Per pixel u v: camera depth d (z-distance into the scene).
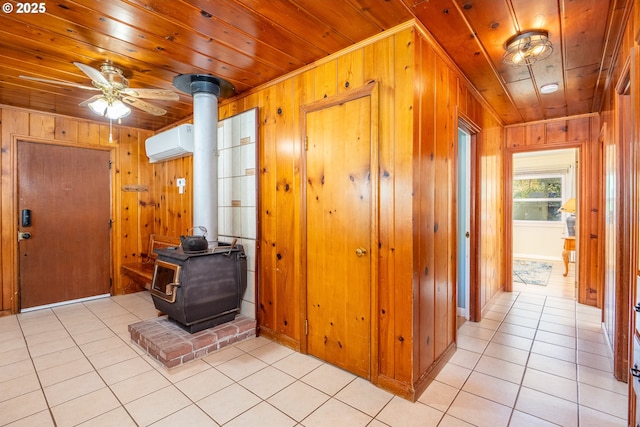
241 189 3.04
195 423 1.73
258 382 2.12
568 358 2.47
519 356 2.50
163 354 2.30
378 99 2.02
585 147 3.77
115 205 4.22
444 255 2.38
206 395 1.98
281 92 2.68
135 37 2.03
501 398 1.95
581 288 3.83
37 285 3.66
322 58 2.32
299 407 1.86
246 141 2.97
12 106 3.44
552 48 2.08
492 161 3.73
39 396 1.98
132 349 2.60
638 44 1.54
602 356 2.50
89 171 4.04
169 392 2.01
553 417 1.78
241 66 2.47
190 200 3.77
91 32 1.97
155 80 2.73
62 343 2.73
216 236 2.82
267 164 2.82
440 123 2.26
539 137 4.06
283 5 1.70
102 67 2.42
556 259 6.87
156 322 2.87
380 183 2.03
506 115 3.83
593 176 3.74
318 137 2.39
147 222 4.51
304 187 2.48
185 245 2.60
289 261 2.64
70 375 2.21
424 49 1.99
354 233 2.19
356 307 2.19
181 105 3.38
